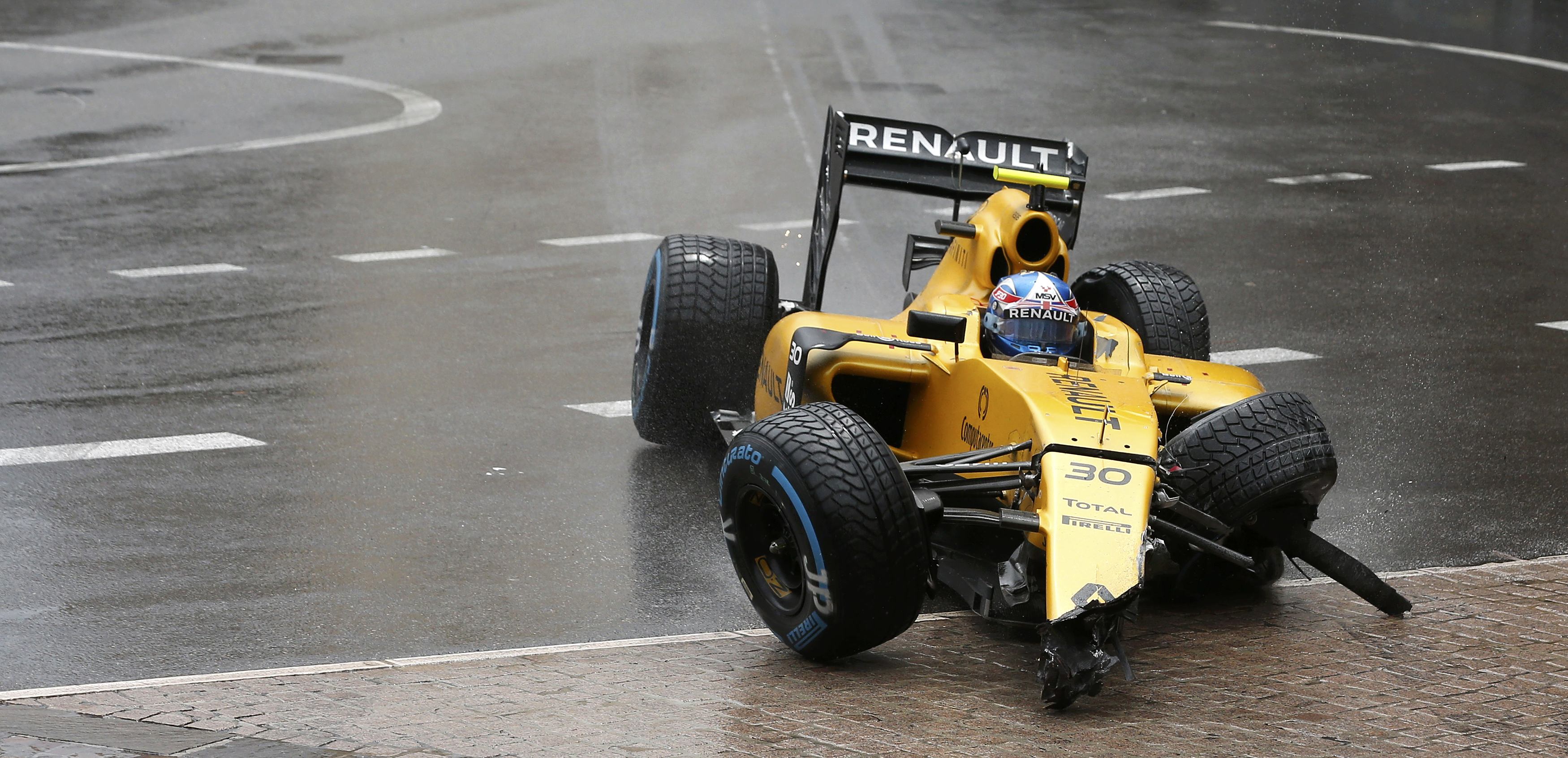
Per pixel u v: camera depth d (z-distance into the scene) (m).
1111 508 21.28
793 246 57.25
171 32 106.94
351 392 38.97
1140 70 96.94
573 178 68.31
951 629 24.81
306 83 90.44
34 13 113.56
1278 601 26.34
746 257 33.81
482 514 30.41
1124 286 32.34
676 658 23.36
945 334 25.36
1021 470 22.03
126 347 42.81
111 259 53.50
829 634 22.08
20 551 27.88
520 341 44.38
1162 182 69.31
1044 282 25.62
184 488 31.55
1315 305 50.16
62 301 47.75
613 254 55.56
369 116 81.62
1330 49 105.50
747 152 73.50
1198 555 26.06
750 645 24.02
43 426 35.66
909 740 19.97
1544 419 38.31
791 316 28.92
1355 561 24.77
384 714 20.72
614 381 40.56
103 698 21.22
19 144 73.56
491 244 56.75
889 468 21.67
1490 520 31.05
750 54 99.06
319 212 61.53
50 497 30.84
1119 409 22.95
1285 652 23.78
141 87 88.38
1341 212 64.38
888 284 52.81
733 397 33.47
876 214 62.56
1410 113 86.44
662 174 69.00
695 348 32.94
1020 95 88.50
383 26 109.38
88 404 37.44
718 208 62.97
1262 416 24.23
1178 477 24.02
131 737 19.42
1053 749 19.72
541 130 78.19
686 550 28.75
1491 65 100.56
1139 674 22.75
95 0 119.00
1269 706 21.47
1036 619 23.30
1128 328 26.88
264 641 24.19
